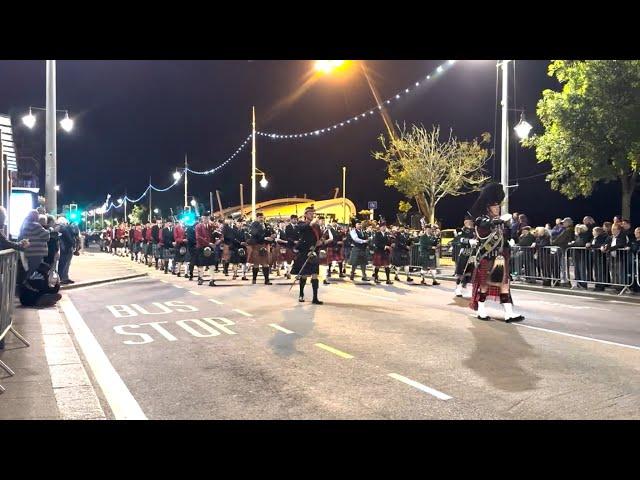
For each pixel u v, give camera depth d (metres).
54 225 11.68
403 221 33.66
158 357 6.85
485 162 32.69
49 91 16.48
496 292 9.50
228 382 5.77
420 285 16.23
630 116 17.23
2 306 6.63
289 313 10.26
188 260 18.77
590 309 11.18
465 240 13.32
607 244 13.98
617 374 6.06
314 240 11.69
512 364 6.48
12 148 15.90
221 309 10.79
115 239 36.62
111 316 9.96
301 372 6.14
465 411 4.88
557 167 20.69
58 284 11.25
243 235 19.11
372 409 4.93
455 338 7.98
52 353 6.97
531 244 16.36
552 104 18.47
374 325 9.00
